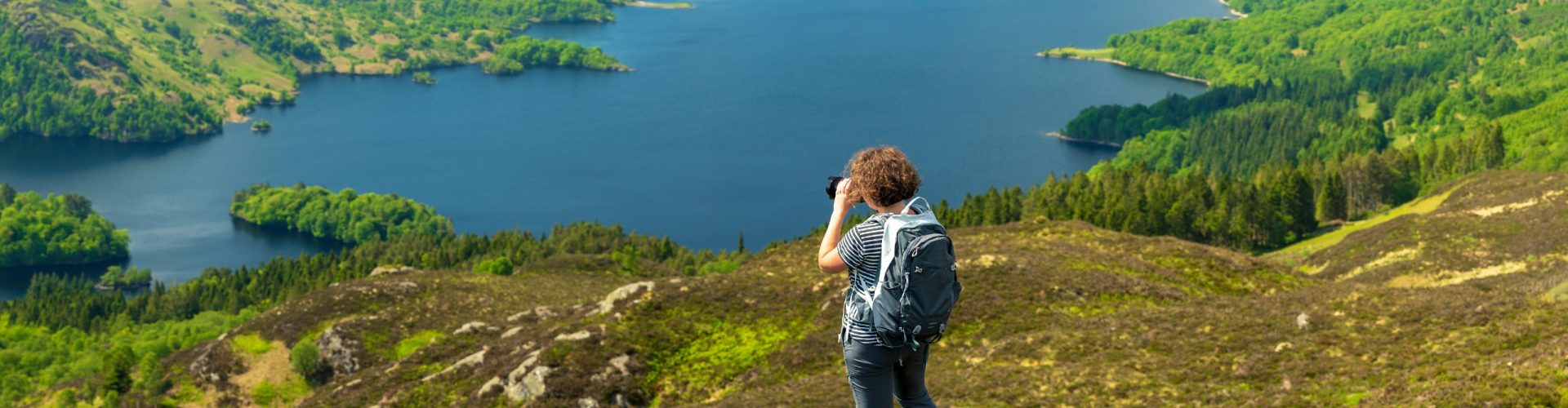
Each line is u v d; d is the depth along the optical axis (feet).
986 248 265.34
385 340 338.95
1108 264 250.16
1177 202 637.71
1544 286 244.22
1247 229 614.34
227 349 343.67
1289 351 139.85
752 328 224.12
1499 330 130.21
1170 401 128.67
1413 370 120.98
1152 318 170.40
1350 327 146.10
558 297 403.54
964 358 169.37
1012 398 134.92
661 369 213.87
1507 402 86.53
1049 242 276.82
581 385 203.62
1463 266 336.08
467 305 373.40
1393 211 564.71
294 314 362.94
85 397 374.43
